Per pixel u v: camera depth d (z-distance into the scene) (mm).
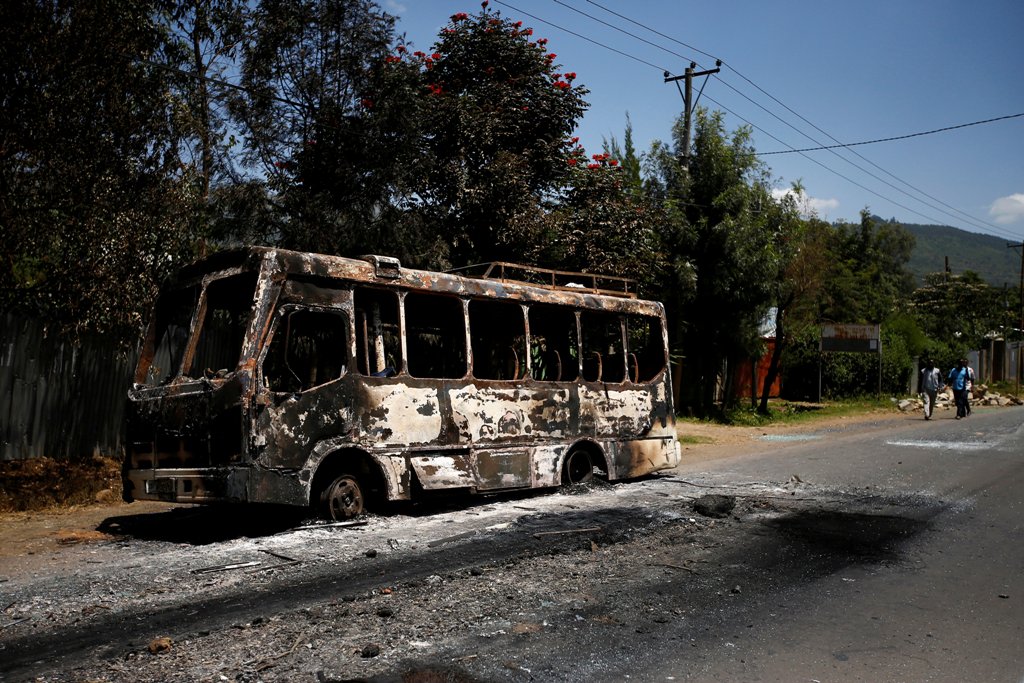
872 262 48750
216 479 7742
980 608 5965
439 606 5789
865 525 8812
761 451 17062
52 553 7488
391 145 13336
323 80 13008
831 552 7598
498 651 4926
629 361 12688
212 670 4555
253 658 4746
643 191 23062
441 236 14727
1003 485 11617
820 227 28781
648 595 6156
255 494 7816
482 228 16062
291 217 12977
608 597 6086
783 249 24688
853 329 31688
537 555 7324
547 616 5617
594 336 12242
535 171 16859
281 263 8367
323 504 8750
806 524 8820
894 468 13609
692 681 4531
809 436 20594
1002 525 8883
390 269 9414
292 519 8797
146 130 11016
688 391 25234
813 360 32719
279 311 8289
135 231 10945
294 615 5539
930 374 26312
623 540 7965
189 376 8508
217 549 7508
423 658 4785
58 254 10492
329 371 8812
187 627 5297
